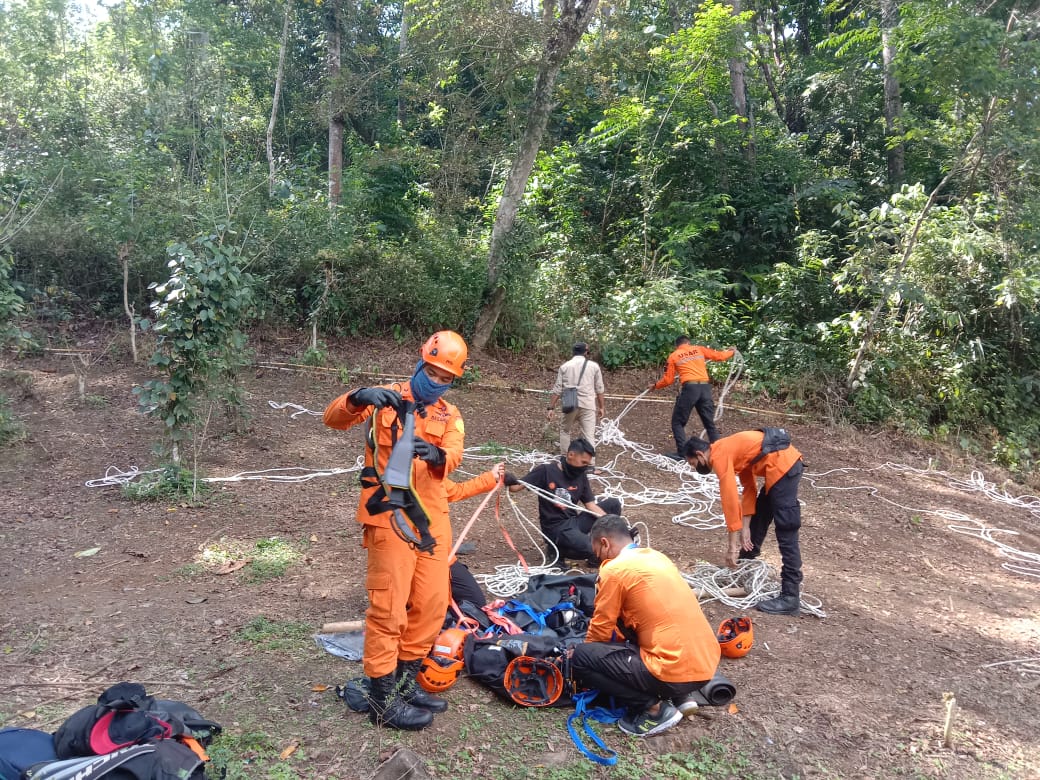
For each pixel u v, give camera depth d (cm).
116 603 475
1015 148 1102
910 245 1165
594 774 346
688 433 1084
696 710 391
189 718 324
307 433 881
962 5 1083
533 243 1255
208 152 1323
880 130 1802
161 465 724
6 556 538
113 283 1142
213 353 702
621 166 1617
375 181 1432
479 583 536
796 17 2286
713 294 1423
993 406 1258
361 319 1211
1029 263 1196
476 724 373
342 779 324
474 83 1728
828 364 1245
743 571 576
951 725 407
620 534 418
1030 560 768
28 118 1271
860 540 762
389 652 354
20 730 295
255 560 554
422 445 345
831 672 465
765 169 1617
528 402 1121
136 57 1372
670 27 1800
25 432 781
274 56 1783
